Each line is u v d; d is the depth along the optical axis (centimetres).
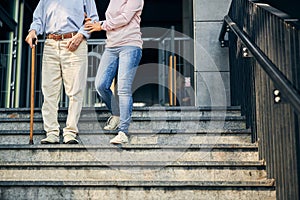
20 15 758
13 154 355
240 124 411
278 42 293
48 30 388
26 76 766
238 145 359
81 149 356
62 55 381
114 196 301
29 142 377
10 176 329
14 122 416
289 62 269
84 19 395
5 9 727
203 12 550
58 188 301
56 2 389
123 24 374
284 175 280
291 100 233
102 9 938
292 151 266
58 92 385
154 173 332
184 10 771
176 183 301
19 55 730
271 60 310
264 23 331
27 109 442
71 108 377
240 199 300
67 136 373
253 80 370
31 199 300
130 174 332
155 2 1017
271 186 301
